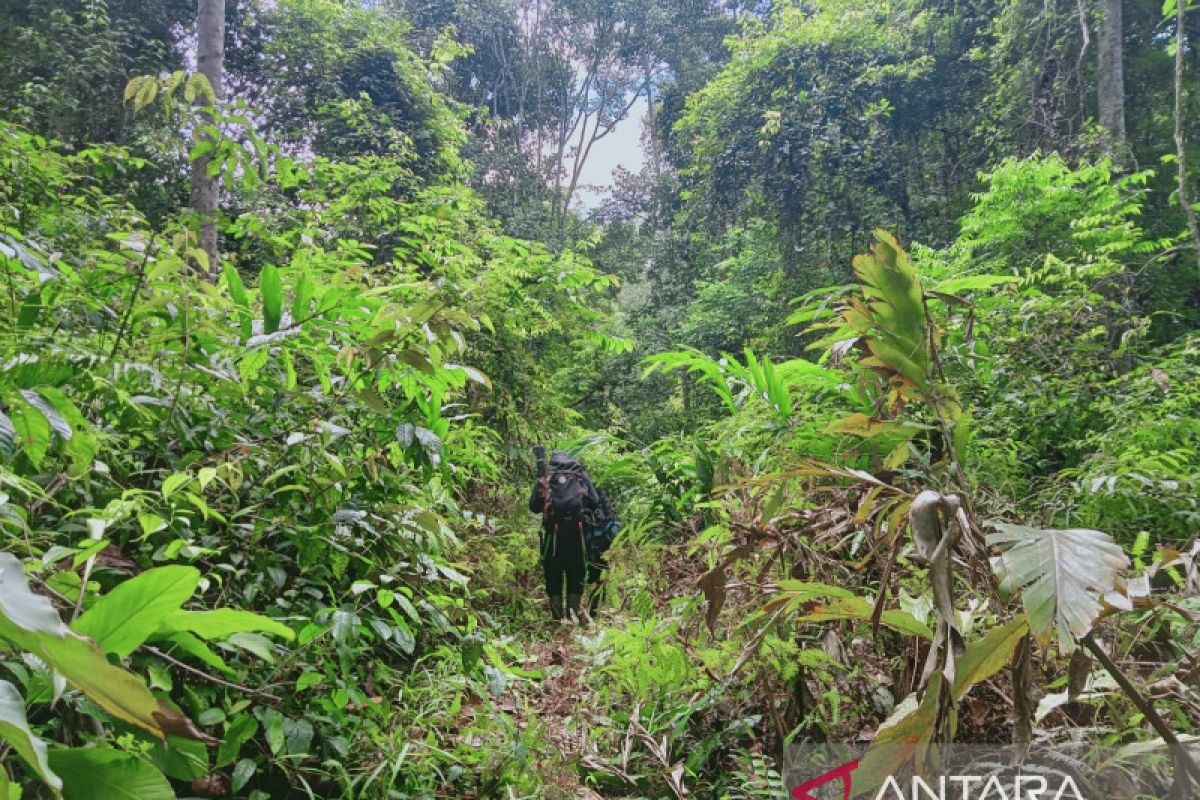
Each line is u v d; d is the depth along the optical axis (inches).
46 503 73.0
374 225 288.2
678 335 493.4
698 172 536.4
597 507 189.9
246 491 90.8
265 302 111.6
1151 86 368.8
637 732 96.6
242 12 442.9
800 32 452.1
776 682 93.0
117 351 91.2
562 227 759.7
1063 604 47.1
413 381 111.0
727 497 115.8
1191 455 130.2
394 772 77.2
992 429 157.6
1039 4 354.6
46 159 161.9
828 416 152.4
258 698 73.2
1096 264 218.8
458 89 854.5
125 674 35.4
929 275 249.8
